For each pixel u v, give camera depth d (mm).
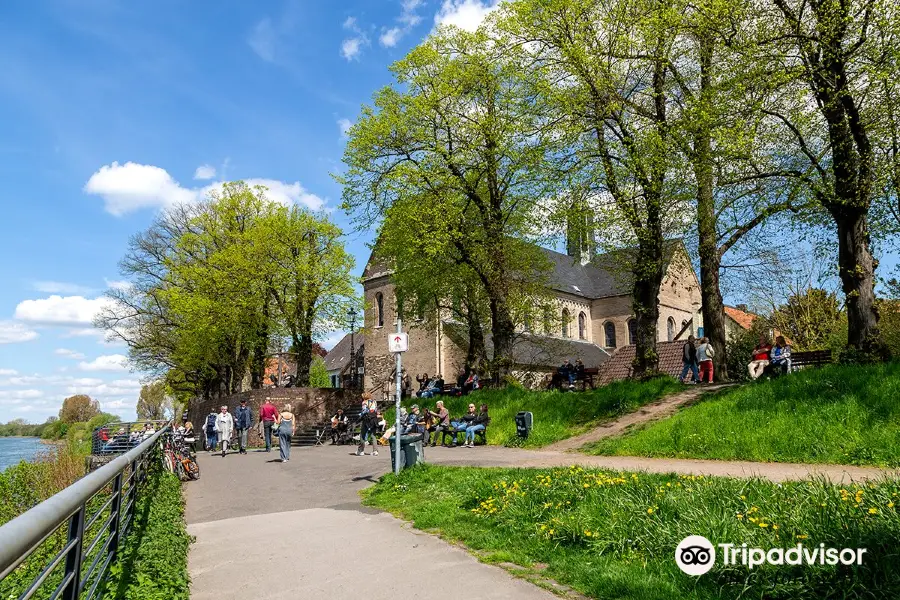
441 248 26469
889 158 17344
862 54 17094
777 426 14398
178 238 43125
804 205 19438
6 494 22375
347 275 39250
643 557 6664
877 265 20797
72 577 3723
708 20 18703
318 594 6363
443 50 27547
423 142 27609
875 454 12438
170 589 5770
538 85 22750
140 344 44719
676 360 36219
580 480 9531
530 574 6746
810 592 5238
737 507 7223
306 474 16859
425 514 9812
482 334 32844
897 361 15516
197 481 16891
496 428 22750
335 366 70875
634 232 22297
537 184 26641
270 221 38469
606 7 22125
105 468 4742
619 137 22406
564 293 55000
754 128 17891
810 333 30672
